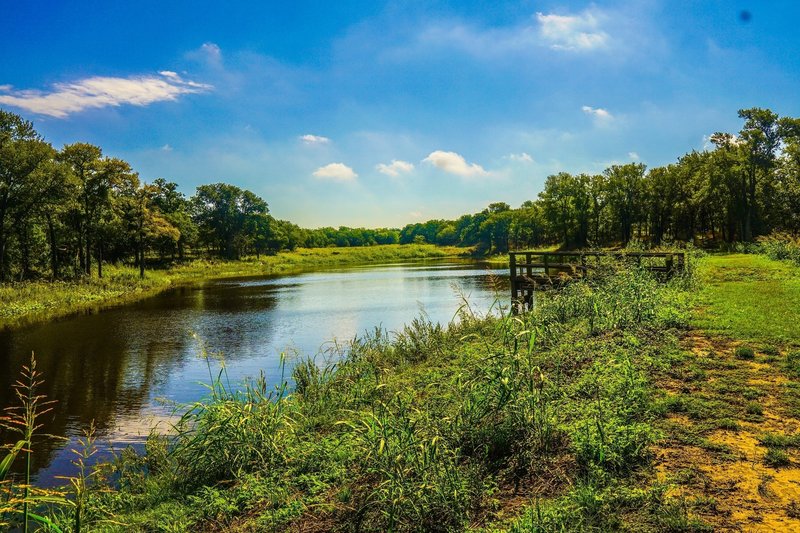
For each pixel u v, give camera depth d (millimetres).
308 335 21953
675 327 10453
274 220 127562
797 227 57125
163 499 6129
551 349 9523
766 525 3793
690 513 4016
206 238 105250
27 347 20328
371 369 10773
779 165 58438
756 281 18359
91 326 25453
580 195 83875
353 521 4707
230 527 5059
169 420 11367
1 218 41375
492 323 13883
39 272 50250
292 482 5777
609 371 7480
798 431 5344
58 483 8094
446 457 5258
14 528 5809
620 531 3877
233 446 6523
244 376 15070
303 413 8570
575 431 5523
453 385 7469
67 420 11492
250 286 50438
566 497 4430
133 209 58656
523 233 113812
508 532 4051
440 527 4434
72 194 44469
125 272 58312
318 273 72500
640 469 4809
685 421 5824
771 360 7840
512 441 5652
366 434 5902
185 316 28781
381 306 30547
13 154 39625
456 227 186000
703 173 62750
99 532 5406
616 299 11750
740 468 4684
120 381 14836
